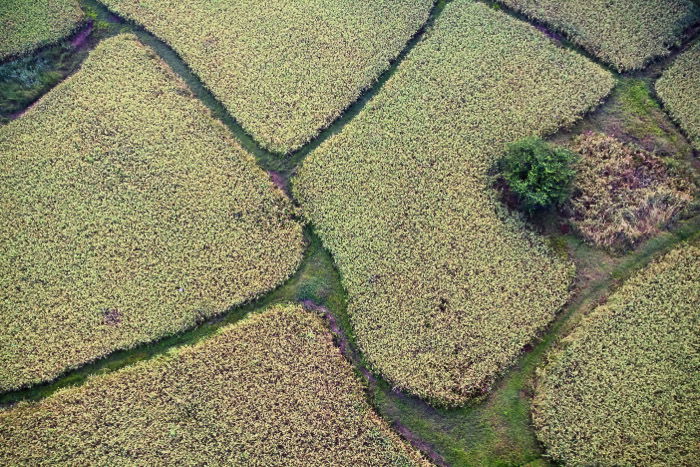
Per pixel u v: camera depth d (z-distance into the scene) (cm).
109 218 2953
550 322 2684
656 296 2655
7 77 3334
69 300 2784
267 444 2509
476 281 2752
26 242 2897
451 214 2905
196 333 2764
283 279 2831
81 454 2497
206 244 2891
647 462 2386
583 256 2805
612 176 2925
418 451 2505
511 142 3055
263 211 2961
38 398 2642
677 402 2462
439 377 2600
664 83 3173
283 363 2642
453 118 3150
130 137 3141
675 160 2973
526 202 2833
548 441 2453
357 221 2917
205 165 3070
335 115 3203
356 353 2697
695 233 2802
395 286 2769
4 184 3030
